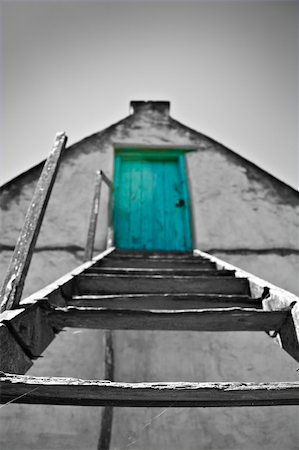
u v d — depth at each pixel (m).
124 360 3.54
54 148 1.94
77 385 0.87
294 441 3.21
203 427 3.24
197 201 4.80
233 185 4.95
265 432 3.24
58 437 3.14
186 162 5.21
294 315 1.39
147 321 1.45
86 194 4.69
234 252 4.34
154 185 5.21
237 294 2.15
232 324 1.48
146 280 2.16
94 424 3.21
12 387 0.87
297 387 0.91
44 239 4.24
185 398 0.93
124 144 5.28
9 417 3.23
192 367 3.53
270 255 4.33
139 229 4.78
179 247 4.64
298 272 4.22
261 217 4.64
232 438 3.20
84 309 1.43
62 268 4.06
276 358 3.60
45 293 1.59
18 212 4.35
